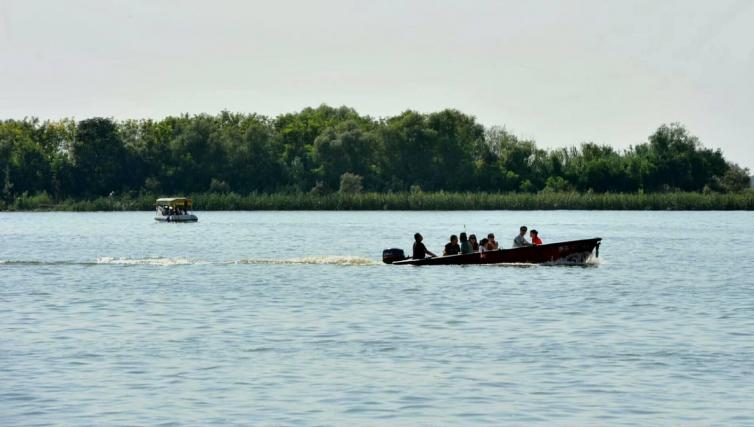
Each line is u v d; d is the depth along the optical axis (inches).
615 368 3720.5
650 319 4886.8
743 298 5693.9
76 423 3048.7
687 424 3038.9
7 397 3326.8
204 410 3184.1
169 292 5994.1
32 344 4212.6
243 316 5012.3
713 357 3909.9
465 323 4771.2
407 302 5506.9
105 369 3720.5
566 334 4451.3
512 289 6063.0
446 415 3132.4
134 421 3070.9
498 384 3496.6
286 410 3186.5
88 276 6929.1
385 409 3198.8
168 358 3914.9
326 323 4781.0
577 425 3026.6
